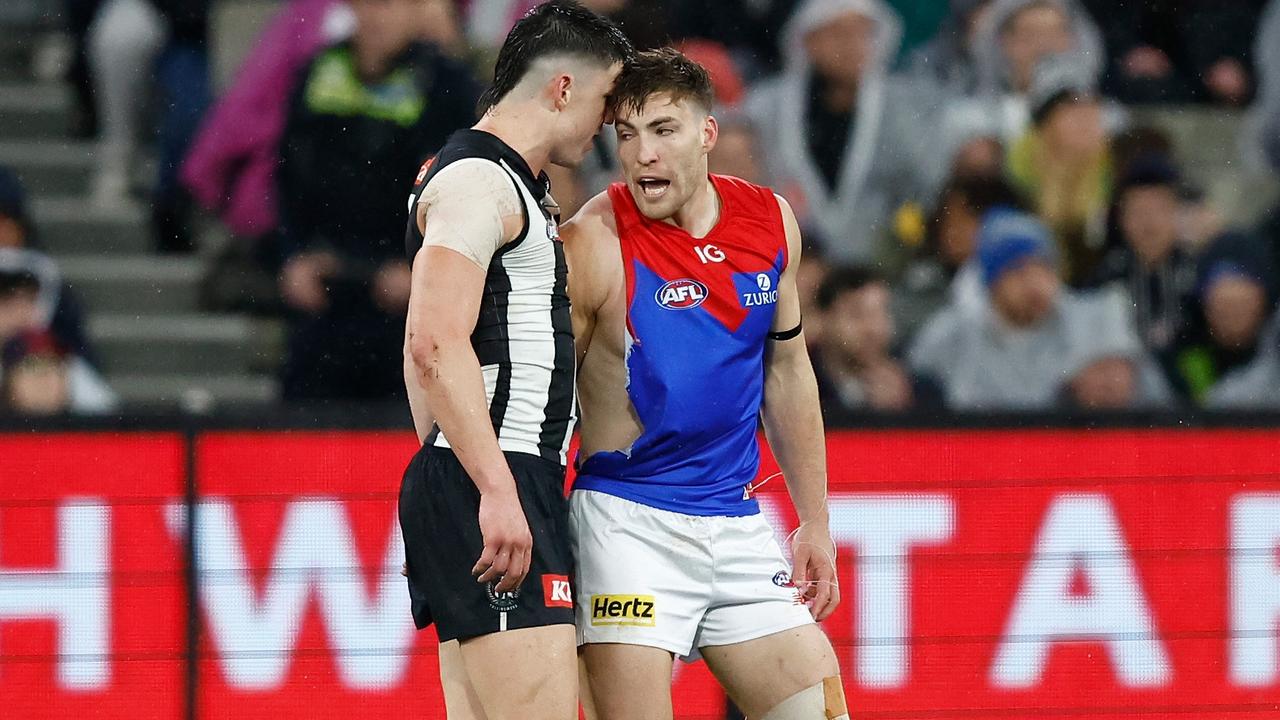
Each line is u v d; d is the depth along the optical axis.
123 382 23.86
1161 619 15.38
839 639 15.17
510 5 23.52
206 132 23.06
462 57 22.28
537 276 10.93
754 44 24.27
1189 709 15.37
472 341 10.81
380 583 14.97
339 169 21.14
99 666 14.73
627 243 11.53
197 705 14.77
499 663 10.76
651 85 11.20
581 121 11.26
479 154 10.80
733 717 15.18
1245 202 25.42
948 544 15.26
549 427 11.05
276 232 21.70
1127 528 15.37
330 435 14.95
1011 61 24.14
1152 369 22.17
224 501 14.84
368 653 14.95
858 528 15.20
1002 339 21.72
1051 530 15.32
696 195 11.62
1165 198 22.73
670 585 11.54
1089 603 15.36
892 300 22.64
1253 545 15.46
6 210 23.16
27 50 28.22
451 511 10.86
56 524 14.70
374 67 21.09
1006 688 15.27
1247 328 22.55
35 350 21.20
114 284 24.91
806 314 20.69
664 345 11.45
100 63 26.27
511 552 10.40
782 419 12.36
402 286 21.17
